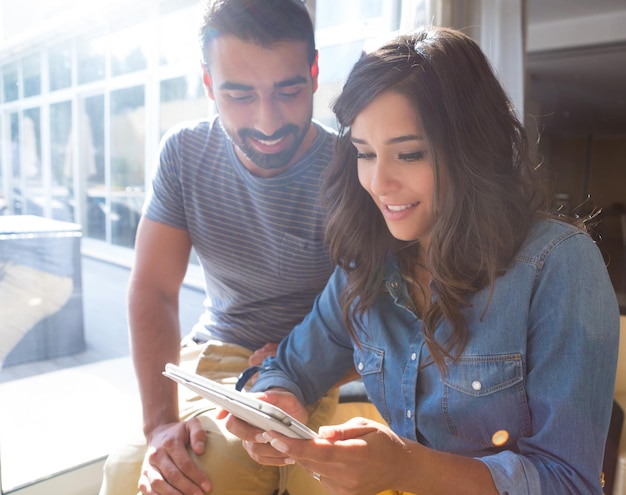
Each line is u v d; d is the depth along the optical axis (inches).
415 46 28.6
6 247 113.0
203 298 135.0
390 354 35.3
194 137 47.6
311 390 40.4
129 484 40.3
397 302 35.4
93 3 108.8
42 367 108.9
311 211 46.3
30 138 118.2
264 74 41.9
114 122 135.7
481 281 30.8
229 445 38.5
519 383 30.4
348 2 82.0
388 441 27.7
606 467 53.7
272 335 51.1
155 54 124.0
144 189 150.2
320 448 25.7
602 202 462.3
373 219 35.3
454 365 31.9
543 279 29.7
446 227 29.4
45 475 56.9
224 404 27.5
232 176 46.9
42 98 114.1
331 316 40.1
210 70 43.5
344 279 39.8
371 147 30.2
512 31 96.0
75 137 129.0
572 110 344.5
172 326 48.2
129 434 45.3
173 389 44.9
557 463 28.3
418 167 29.4
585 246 29.7
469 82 28.3
